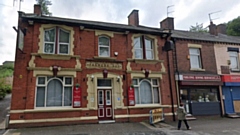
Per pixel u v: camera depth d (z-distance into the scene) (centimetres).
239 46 1762
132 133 934
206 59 1600
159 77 1406
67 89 1184
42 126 1073
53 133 920
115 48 1341
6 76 2545
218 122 1288
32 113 1072
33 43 1151
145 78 1390
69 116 1138
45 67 1139
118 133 931
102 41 1340
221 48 1684
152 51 1462
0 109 1441
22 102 1068
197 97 1510
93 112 1195
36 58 1137
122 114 1256
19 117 1051
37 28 1177
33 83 1102
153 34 1467
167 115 1365
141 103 1343
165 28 1742
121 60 1327
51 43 1205
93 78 1234
